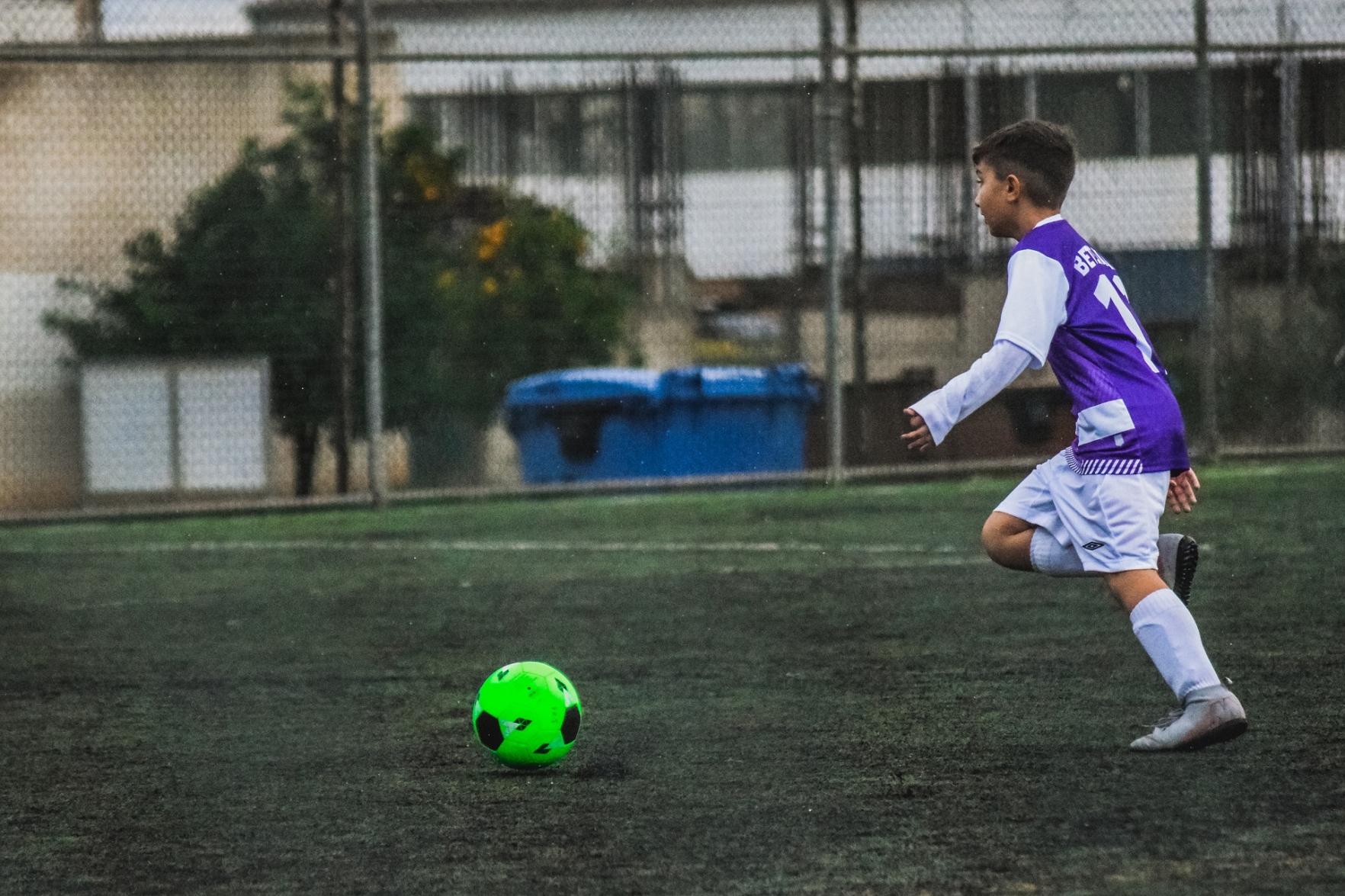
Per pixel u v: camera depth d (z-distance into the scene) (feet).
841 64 147.54
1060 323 46.68
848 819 40.52
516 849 38.78
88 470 134.72
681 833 39.78
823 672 61.31
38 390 135.23
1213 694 45.06
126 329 136.05
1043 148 48.01
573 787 44.73
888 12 192.44
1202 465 138.10
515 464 142.31
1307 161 142.51
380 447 131.13
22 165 137.28
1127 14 142.61
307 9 156.46
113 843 40.50
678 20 197.98
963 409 45.88
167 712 57.31
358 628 75.20
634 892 35.14
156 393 134.82
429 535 111.96
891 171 143.23
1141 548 45.83
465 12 194.39
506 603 81.20
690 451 138.82
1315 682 56.39
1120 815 39.99
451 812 42.47
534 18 197.77
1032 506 48.19
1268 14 142.92
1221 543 93.86
